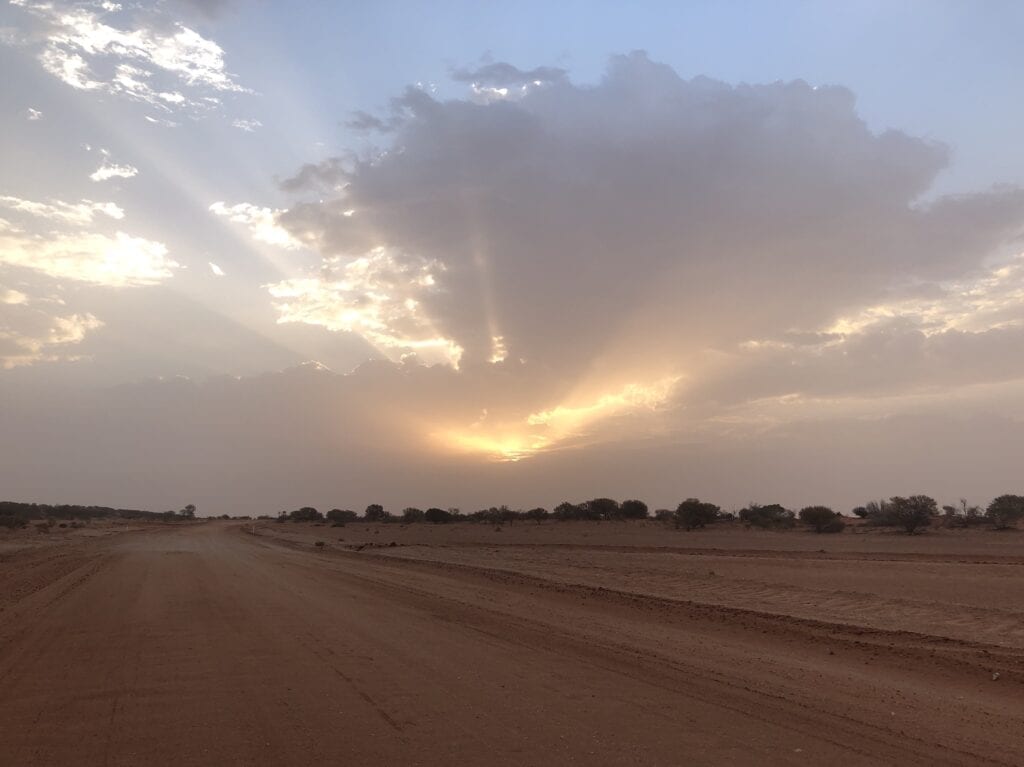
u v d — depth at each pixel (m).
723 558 42.59
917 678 12.35
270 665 12.41
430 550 55.41
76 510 172.00
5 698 10.35
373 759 7.64
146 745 8.19
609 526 102.88
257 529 115.81
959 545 55.88
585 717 9.20
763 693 10.64
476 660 12.89
